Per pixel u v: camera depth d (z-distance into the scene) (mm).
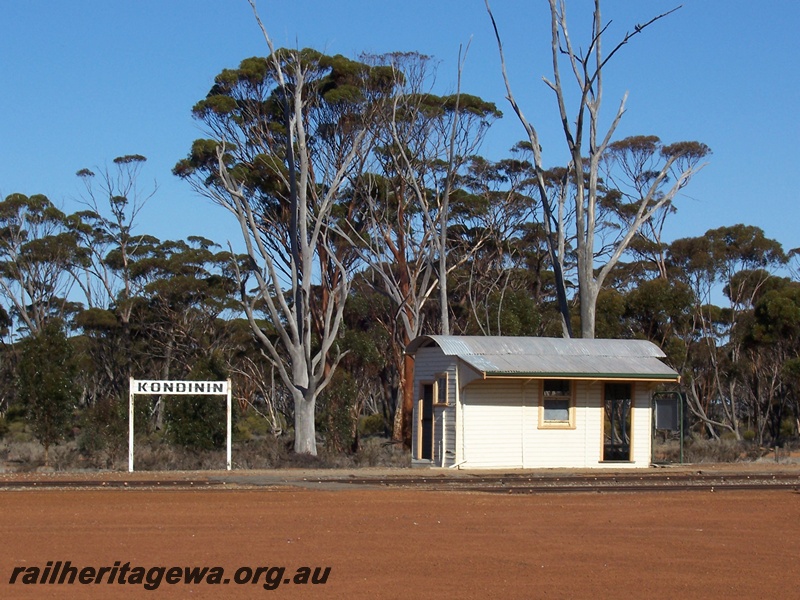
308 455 34781
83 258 70688
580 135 39719
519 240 62125
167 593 11211
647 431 31312
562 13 40750
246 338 61531
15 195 69438
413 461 31469
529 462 29859
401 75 45344
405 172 46406
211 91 45188
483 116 48375
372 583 11672
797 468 31328
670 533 15531
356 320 57719
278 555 13242
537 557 13367
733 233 67188
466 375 29219
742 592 11438
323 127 44562
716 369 58719
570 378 29641
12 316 71500
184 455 33875
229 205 40375
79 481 23344
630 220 65875
